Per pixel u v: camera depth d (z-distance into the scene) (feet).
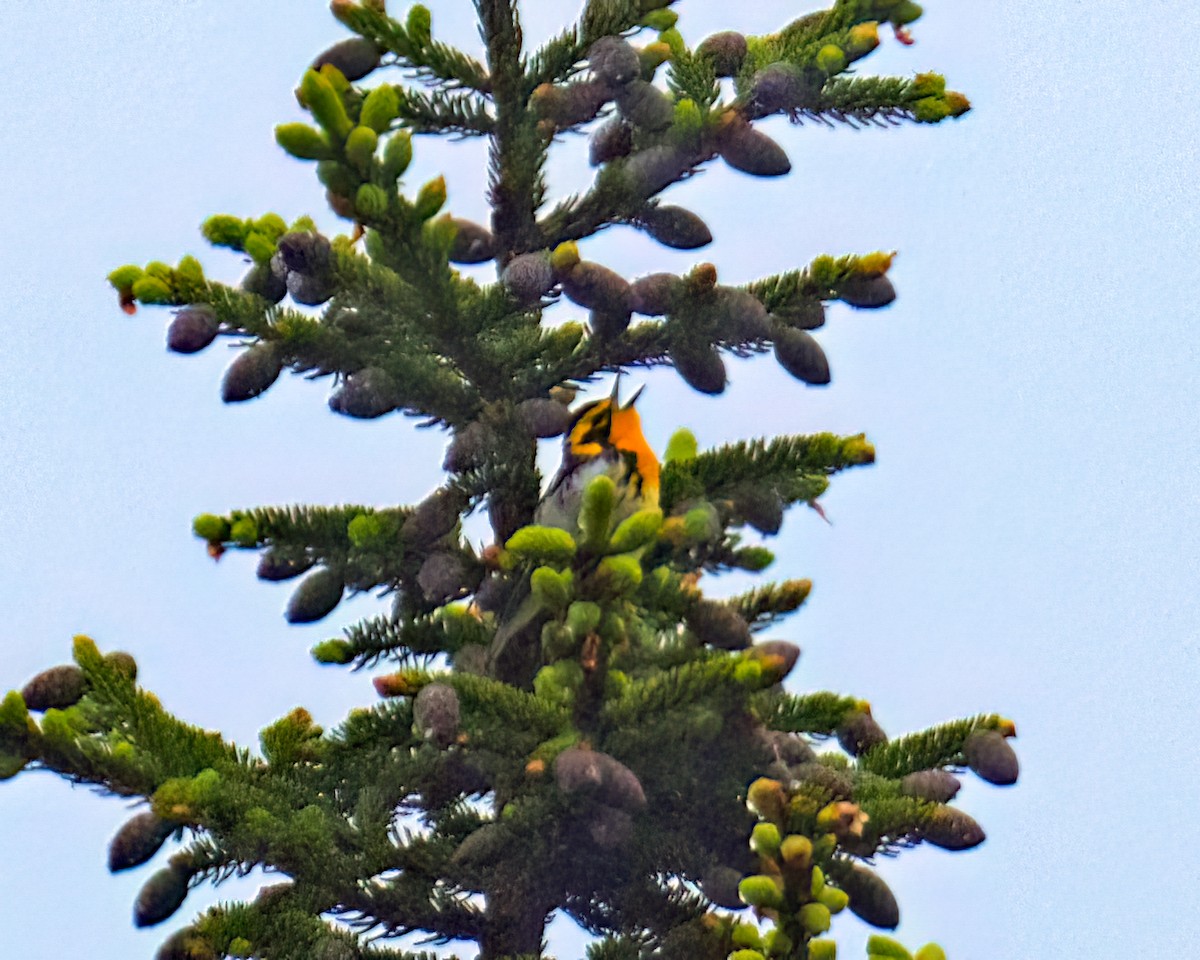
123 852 28.84
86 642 30.42
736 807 31.73
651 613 33.12
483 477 35.63
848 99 35.76
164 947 29.53
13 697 27.53
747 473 34.96
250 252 33.19
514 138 36.40
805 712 33.86
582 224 37.37
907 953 25.81
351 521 34.27
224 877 30.30
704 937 32.37
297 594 34.55
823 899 27.37
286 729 32.94
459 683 29.89
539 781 30.71
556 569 29.63
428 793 33.30
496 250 37.52
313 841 29.96
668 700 31.07
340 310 34.91
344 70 35.55
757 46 36.96
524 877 32.42
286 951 30.35
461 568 35.45
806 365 34.55
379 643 35.50
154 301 32.71
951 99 35.81
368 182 30.19
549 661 31.60
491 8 35.76
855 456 34.83
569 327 37.78
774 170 35.47
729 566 35.32
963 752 32.27
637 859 32.45
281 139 29.40
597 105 36.91
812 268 35.01
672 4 36.76
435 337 33.86
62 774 28.32
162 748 29.76
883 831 30.66
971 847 30.63
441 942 34.04
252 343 33.60
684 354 34.99
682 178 36.78
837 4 37.04
